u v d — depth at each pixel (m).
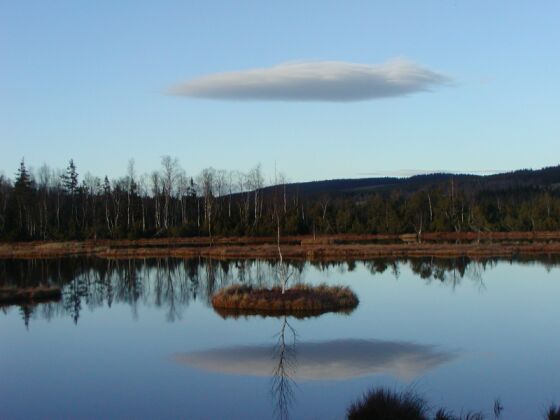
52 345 26.62
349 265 56.41
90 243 86.25
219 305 35.59
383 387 18.31
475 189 144.38
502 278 45.53
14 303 38.66
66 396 19.52
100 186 115.88
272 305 34.22
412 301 36.06
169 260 65.75
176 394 19.41
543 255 62.00
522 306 33.78
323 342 25.69
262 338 26.83
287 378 20.64
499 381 19.83
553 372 20.83
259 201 107.31
